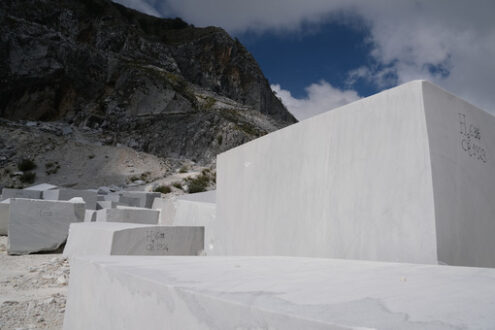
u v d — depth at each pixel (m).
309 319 1.00
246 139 47.06
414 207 2.99
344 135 3.84
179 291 1.47
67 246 7.88
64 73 50.06
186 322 1.41
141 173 34.16
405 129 3.16
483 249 3.15
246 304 1.19
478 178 3.28
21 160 33.09
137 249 6.66
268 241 4.98
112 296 1.99
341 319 0.99
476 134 3.39
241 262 2.56
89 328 2.21
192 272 1.93
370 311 1.08
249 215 5.56
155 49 65.56
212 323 1.30
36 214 8.82
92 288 2.26
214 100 59.97
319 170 4.14
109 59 55.59
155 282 1.62
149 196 22.17
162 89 52.19
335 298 1.27
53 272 6.22
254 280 1.68
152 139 46.19
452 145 3.14
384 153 3.33
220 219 6.51
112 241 6.25
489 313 1.04
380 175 3.34
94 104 50.44
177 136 47.06
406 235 3.02
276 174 4.97
